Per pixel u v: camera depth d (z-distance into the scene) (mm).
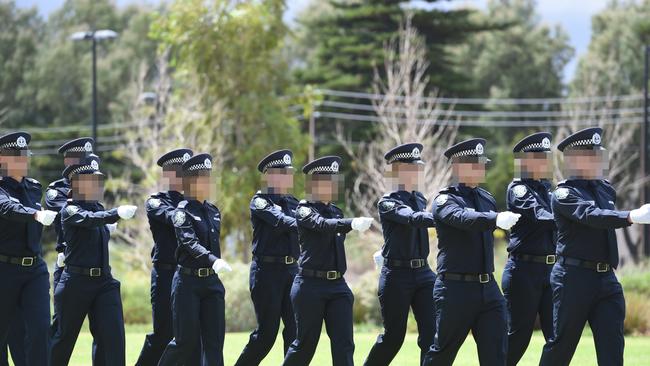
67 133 124250
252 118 65500
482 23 101375
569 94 128875
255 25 65500
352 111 101625
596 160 21922
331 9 131000
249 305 44375
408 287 24516
